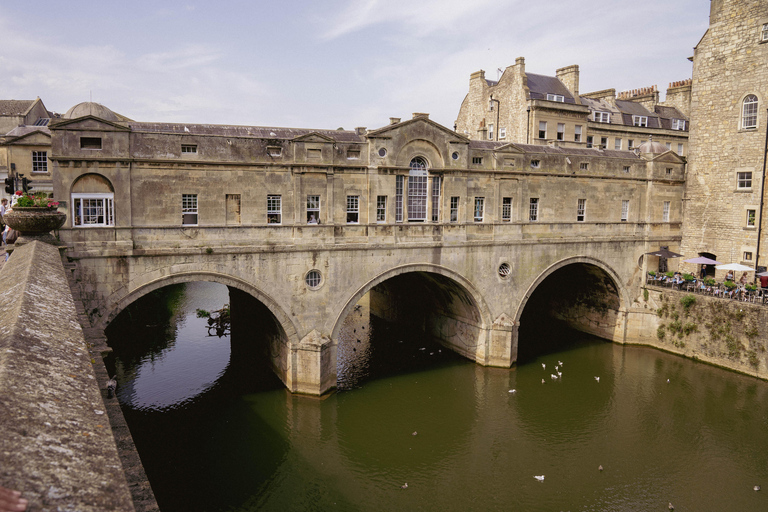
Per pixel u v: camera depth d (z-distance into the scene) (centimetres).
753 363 3133
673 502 2036
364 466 2255
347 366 3397
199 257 2489
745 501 2042
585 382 3150
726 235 3694
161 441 2384
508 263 3347
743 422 2645
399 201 2980
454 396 2944
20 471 358
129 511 378
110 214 2350
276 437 2455
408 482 2150
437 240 3066
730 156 3644
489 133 5216
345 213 2823
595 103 5212
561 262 3538
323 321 2812
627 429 2595
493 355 3359
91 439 461
